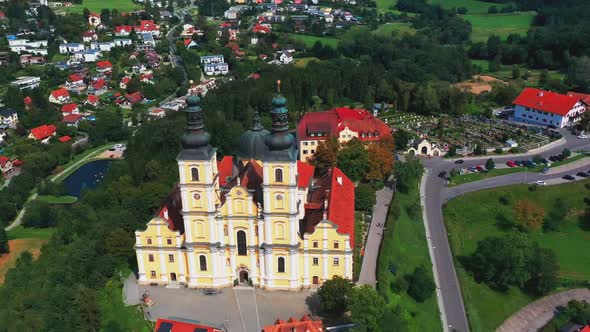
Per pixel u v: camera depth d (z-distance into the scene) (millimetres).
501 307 132125
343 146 185750
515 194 180625
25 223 185625
